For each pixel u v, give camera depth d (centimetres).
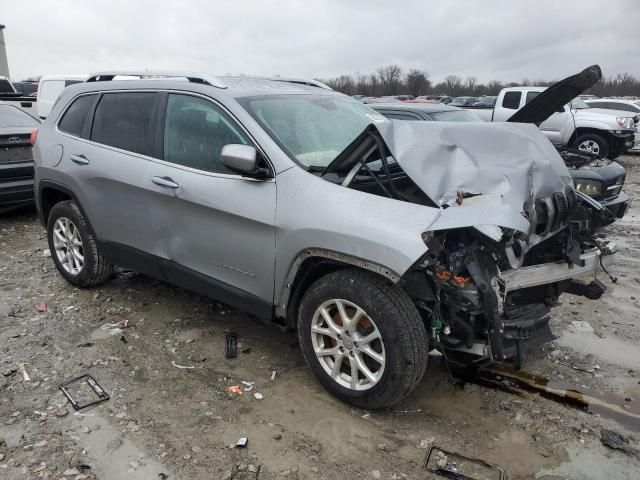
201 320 450
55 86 1426
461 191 306
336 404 340
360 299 309
